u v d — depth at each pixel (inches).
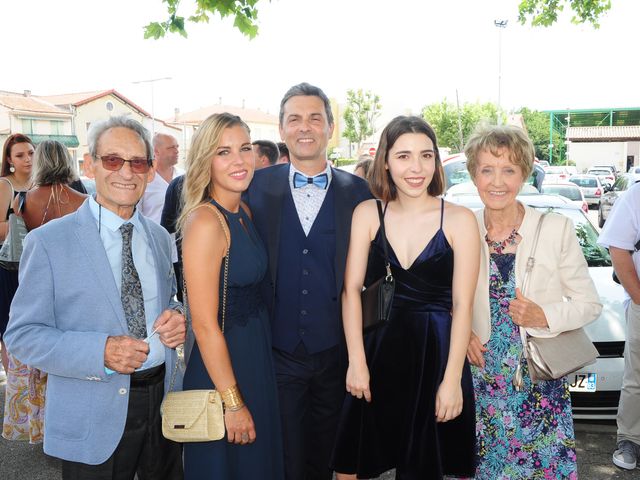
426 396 93.8
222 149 91.4
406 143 90.3
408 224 94.5
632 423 141.5
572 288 99.2
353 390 95.4
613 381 149.0
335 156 1806.1
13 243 150.4
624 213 133.0
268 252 107.6
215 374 88.4
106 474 83.2
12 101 1756.9
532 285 98.2
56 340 77.7
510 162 96.6
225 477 90.7
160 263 91.0
